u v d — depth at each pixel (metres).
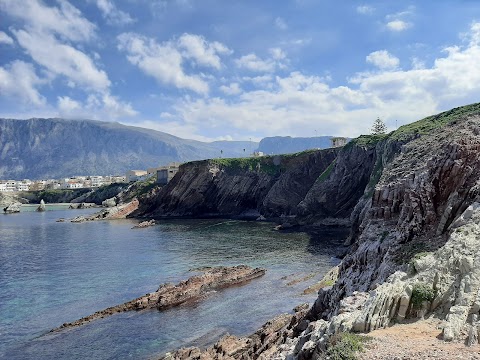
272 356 29.88
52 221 185.00
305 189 164.75
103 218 189.75
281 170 177.75
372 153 131.75
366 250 42.31
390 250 37.00
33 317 53.31
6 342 45.56
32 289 66.38
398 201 45.97
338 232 118.56
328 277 66.38
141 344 44.47
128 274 75.38
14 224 174.75
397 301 21.81
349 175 135.75
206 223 155.75
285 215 162.00
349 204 133.62
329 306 39.78
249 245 102.94
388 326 21.12
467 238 24.78
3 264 86.81
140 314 53.66
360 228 55.34
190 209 188.00
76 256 94.50
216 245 104.38
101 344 44.69
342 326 21.83
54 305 58.06
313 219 135.88
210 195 188.25
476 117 58.44
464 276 21.39
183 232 131.62
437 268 23.34
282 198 165.12
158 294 59.75
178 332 47.56
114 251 99.88
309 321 38.03
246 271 72.06
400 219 41.53
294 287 64.12
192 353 40.03
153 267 80.75
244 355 37.44
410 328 20.25
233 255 90.81
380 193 49.03
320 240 106.31
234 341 42.03
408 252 34.31
